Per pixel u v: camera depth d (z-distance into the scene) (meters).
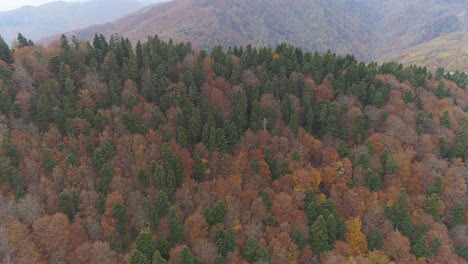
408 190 93.44
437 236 80.94
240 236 77.38
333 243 79.81
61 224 71.81
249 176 89.69
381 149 99.12
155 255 66.88
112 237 74.56
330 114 104.38
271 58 128.25
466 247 80.56
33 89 100.19
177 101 99.75
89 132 90.44
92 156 87.19
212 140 92.62
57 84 99.38
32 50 112.44
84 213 77.06
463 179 92.88
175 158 85.56
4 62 106.19
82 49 116.31
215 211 78.00
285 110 104.69
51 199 77.50
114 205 76.00
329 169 91.19
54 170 80.56
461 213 86.62
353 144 103.25
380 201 86.81
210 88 107.44
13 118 90.31
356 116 102.06
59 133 90.00
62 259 69.50
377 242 80.88
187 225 76.12
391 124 105.06
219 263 70.75
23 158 83.69
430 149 100.75
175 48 126.50
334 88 116.62
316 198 86.44
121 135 93.44
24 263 66.50
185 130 94.69
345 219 85.38
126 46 123.50
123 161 87.81
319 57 127.25
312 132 108.69
